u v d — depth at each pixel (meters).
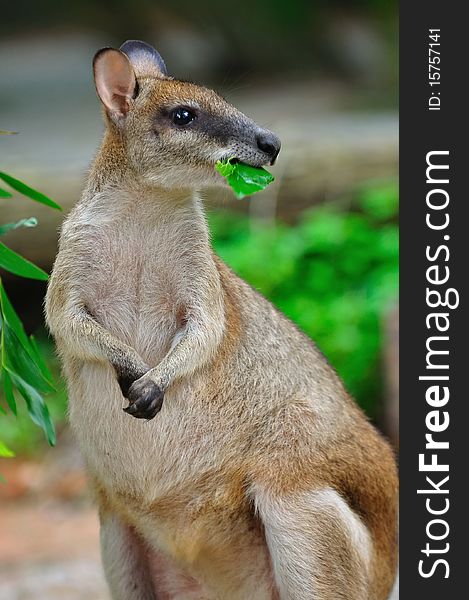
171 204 8.95
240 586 9.49
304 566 8.99
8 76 31.09
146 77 9.27
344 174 18.80
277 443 9.19
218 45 32.38
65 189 17.58
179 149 8.90
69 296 8.82
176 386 8.94
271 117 24.20
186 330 8.85
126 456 9.00
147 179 8.88
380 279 17.20
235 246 17.75
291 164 18.66
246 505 9.17
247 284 9.80
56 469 16.17
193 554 9.31
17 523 14.64
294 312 16.97
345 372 16.53
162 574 9.70
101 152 9.09
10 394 8.66
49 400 17.12
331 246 17.66
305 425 9.29
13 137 21.69
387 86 31.20
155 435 8.95
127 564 9.59
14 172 17.69
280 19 32.12
